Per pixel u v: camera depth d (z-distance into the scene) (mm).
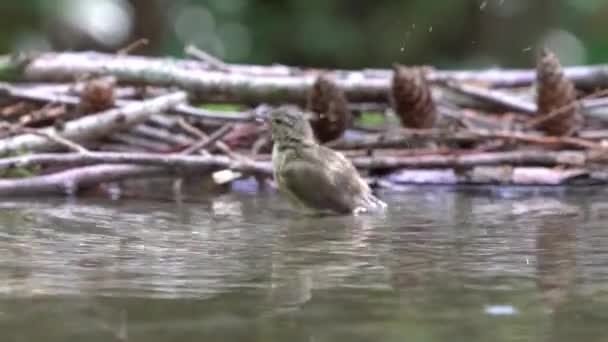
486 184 10531
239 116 11055
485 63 26750
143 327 4156
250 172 9875
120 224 7578
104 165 9836
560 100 11414
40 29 23188
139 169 9922
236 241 6703
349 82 12289
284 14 26781
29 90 11445
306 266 5672
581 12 27250
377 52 26781
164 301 4680
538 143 11023
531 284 5102
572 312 4441
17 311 4445
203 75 11852
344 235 7027
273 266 5668
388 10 26797
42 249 6262
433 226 7508
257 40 26719
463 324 4219
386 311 4465
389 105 12367
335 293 4875
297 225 7613
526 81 13602
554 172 10531
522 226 7473
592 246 6449
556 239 6770
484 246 6469
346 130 11391
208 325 4191
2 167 9102
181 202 9219
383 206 8766
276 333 4051
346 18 26891
